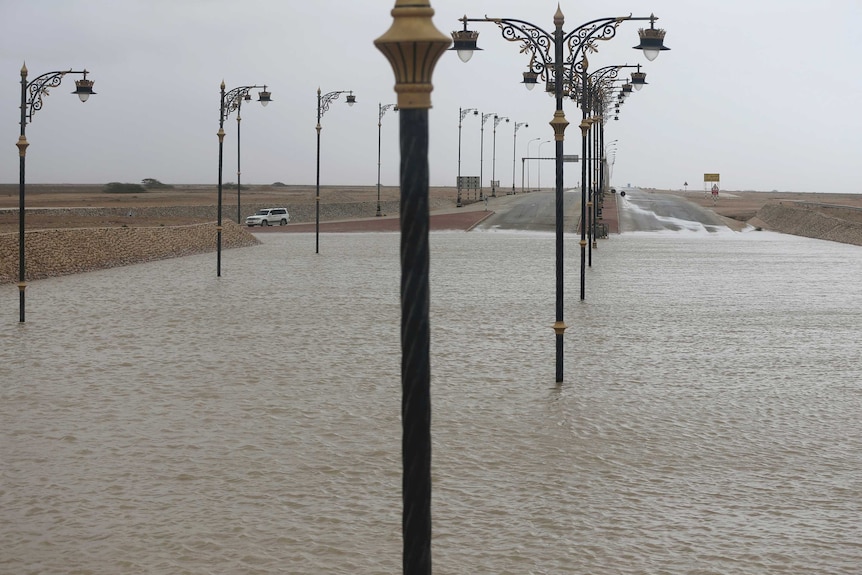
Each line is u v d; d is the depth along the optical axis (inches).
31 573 348.8
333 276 1600.6
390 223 3686.0
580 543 378.6
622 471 475.8
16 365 749.3
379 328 968.9
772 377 720.3
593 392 659.4
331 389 664.4
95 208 3245.6
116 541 379.9
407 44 197.0
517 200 5147.6
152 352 814.5
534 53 677.3
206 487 446.6
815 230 3270.2
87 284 1440.7
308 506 421.1
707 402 631.8
